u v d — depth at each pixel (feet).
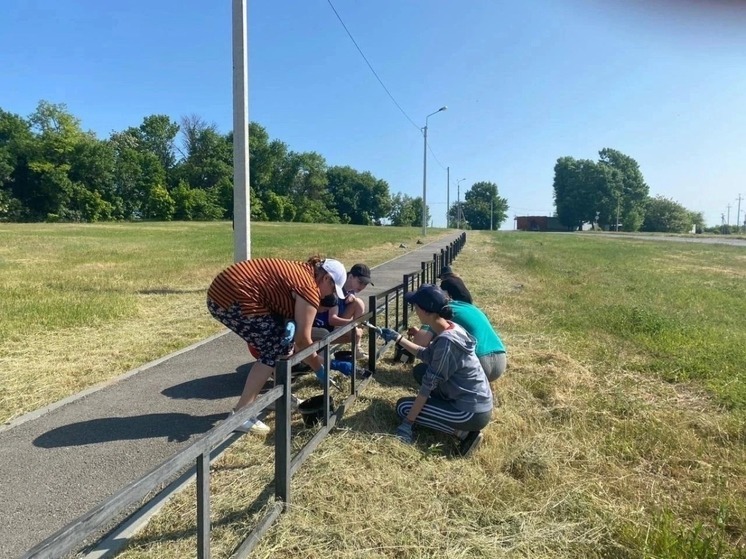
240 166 34.19
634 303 35.83
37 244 78.59
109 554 8.95
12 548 9.12
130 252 67.56
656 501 11.19
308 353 11.14
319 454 12.36
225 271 13.20
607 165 337.93
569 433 14.24
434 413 13.14
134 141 272.92
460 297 17.28
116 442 13.20
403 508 10.45
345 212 351.46
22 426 14.08
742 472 12.48
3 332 22.98
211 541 9.24
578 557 9.32
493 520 10.26
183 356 20.88
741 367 20.20
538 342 23.95
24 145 213.25
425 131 127.03
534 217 355.15
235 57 33.58
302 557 8.91
